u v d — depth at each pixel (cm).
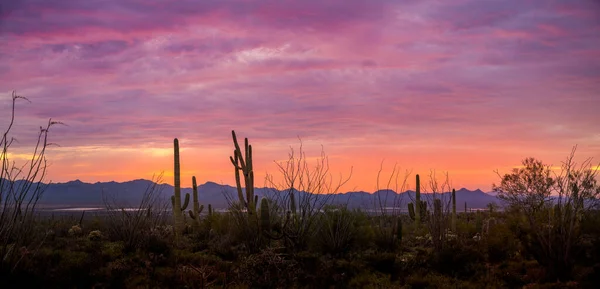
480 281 1355
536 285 1282
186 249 1831
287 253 1673
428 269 1520
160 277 1356
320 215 1878
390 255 1534
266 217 1820
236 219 1917
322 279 1362
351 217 1909
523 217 1931
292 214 1881
